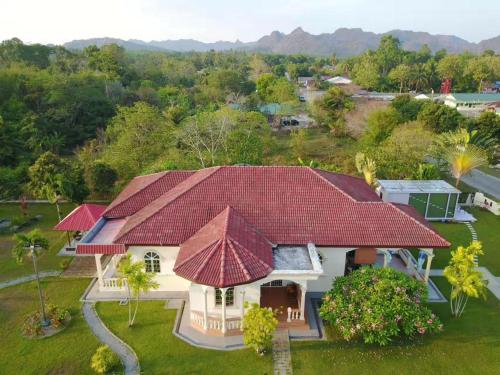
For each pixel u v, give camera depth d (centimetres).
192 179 3175
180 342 2277
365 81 14262
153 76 12912
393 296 2227
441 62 14525
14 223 3869
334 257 2652
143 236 2602
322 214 2742
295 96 10506
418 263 2938
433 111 6612
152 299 2670
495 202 4294
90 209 3294
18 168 4738
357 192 3177
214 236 2414
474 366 2114
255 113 6675
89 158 5275
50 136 6619
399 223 2700
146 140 5178
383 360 2148
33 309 2584
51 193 3772
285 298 2641
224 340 2288
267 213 2741
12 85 7019
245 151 5359
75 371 2064
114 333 2348
